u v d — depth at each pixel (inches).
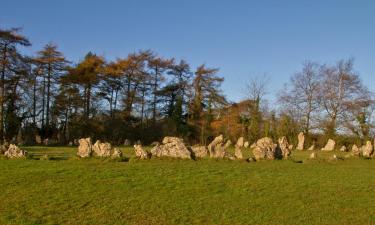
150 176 912.3
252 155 1673.2
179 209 650.8
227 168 1101.7
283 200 740.7
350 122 2765.7
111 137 2913.4
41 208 629.9
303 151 2397.9
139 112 3312.0
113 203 673.0
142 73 3238.2
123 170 983.0
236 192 791.7
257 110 3193.9
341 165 1365.7
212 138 3164.4
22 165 1021.8
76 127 2869.1
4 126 2635.3
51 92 2999.5
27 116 2903.5
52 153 1508.4
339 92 2827.3
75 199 689.6
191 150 1317.7
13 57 2598.4
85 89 3120.1
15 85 2711.6
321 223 605.9
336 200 759.7
